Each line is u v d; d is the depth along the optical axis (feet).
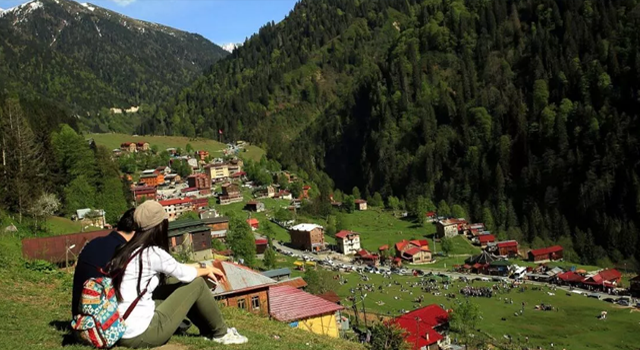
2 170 200.54
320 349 51.37
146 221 28.81
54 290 62.49
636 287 337.52
